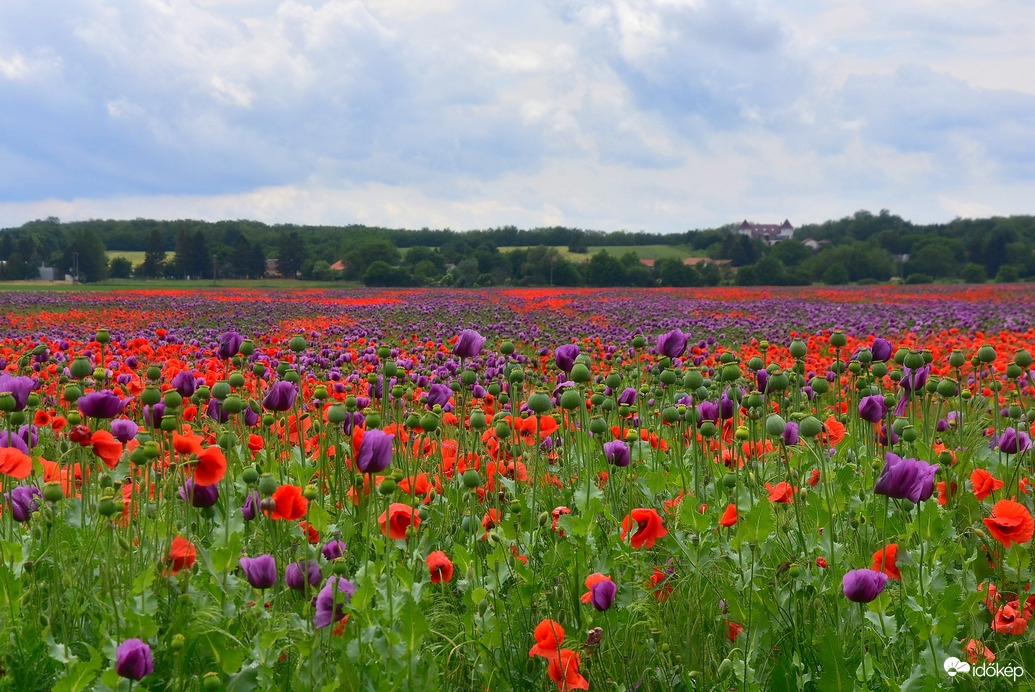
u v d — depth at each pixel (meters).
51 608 2.33
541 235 151.38
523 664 2.52
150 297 43.34
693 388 3.71
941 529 2.63
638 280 102.12
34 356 6.35
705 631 2.54
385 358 4.68
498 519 3.13
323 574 2.50
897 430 3.93
